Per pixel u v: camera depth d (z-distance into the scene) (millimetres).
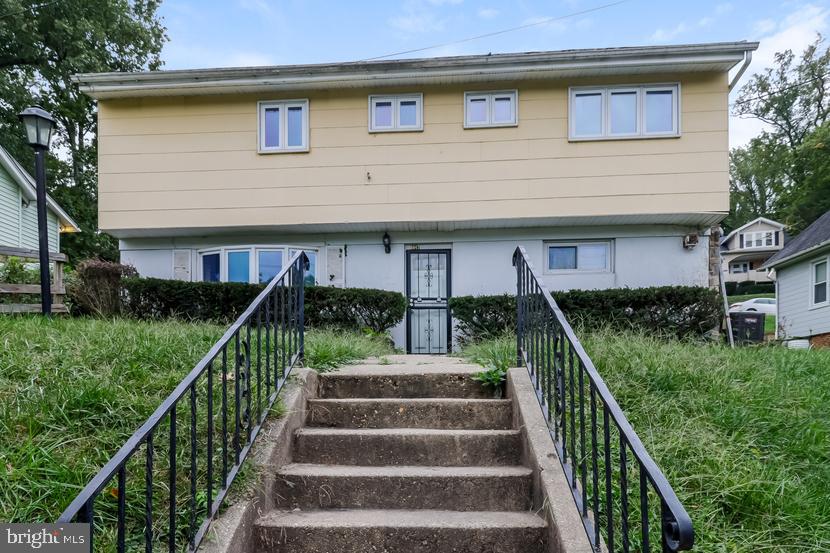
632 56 7406
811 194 26453
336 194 8102
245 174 8172
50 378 2912
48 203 13773
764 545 2045
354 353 4211
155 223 8172
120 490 1514
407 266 8562
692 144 7664
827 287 12930
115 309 7336
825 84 28531
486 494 2502
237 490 2219
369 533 2240
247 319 2490
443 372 3465
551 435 2504
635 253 8211
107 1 17844
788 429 3012
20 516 1872
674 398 3262
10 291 5918
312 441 2809
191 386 1922
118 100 8297
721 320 7352
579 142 7852
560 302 7109
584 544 1916
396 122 8117
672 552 1215
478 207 7945
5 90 16484
